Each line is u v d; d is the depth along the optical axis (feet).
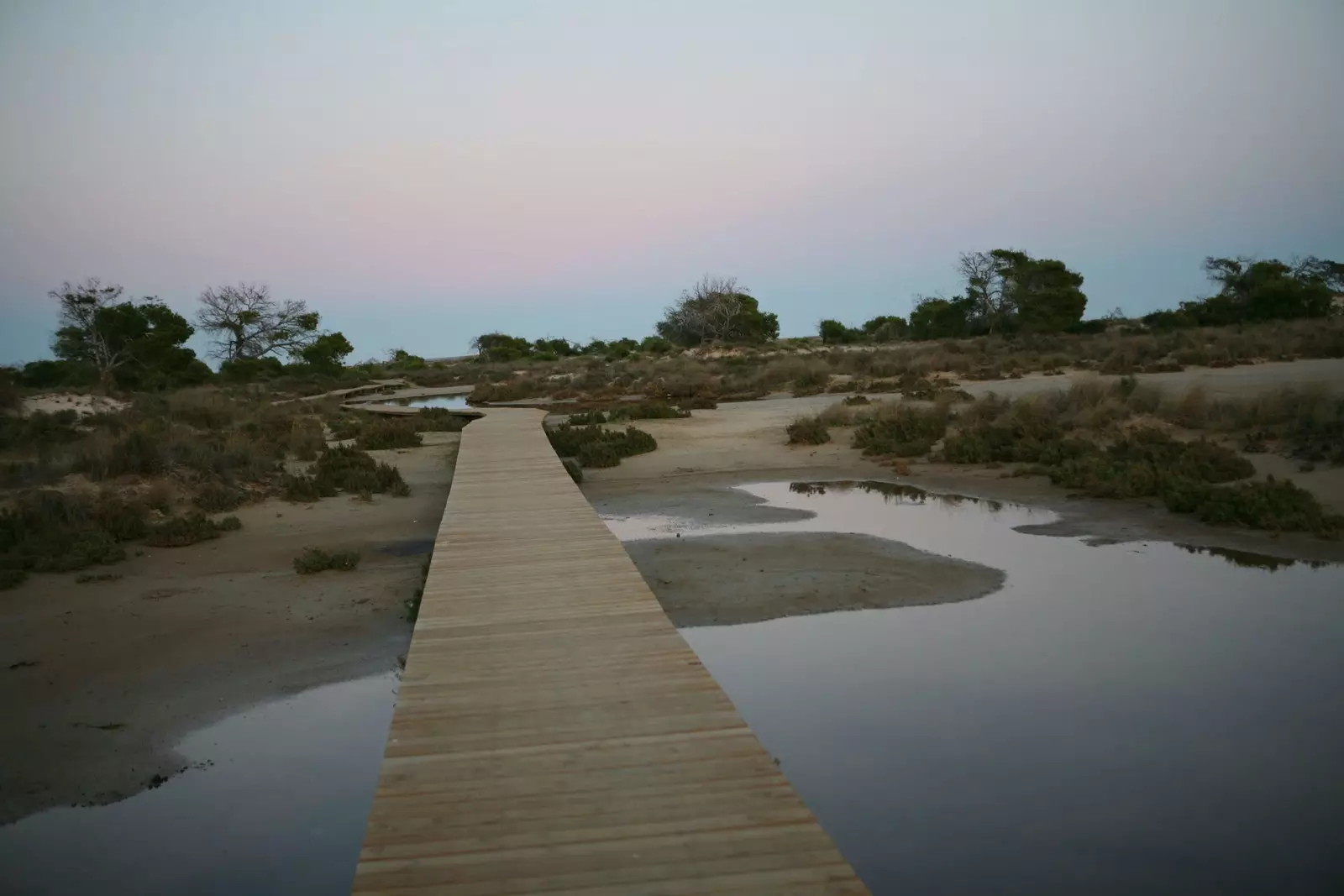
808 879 11.71
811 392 101.30
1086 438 54.85
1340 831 15.30
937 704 20.77
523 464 50.75
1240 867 14.40
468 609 23.44
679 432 72.38
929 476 51.49
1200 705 20.12
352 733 20.42
